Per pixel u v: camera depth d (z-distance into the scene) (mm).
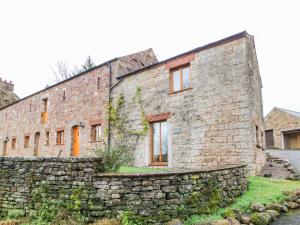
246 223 5426
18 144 23000
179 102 11422
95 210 5492
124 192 5469
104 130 14336
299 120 24000
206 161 10188
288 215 6113
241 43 9867
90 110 15672
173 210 5484
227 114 9867
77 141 16641
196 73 11039
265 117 27969
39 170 6219
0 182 6707
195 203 5801
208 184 6250
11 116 25000
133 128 13062
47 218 5738
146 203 5402
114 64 14773
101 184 5602
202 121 10547
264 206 6387
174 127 11422
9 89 30906
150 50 17844
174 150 11258
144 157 12250
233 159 9492
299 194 7395
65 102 17906
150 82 12750
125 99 13758
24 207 6195
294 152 17812
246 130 9305
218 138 9984
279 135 26000
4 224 5660
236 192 7105
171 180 5625
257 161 10086
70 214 5629
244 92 9539
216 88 10312
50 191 5977
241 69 9734
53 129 18688
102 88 15086
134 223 5234
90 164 5750
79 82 16953
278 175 10070
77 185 5742
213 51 10641
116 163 6395
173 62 11906
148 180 5500
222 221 5246
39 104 20844
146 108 12688
